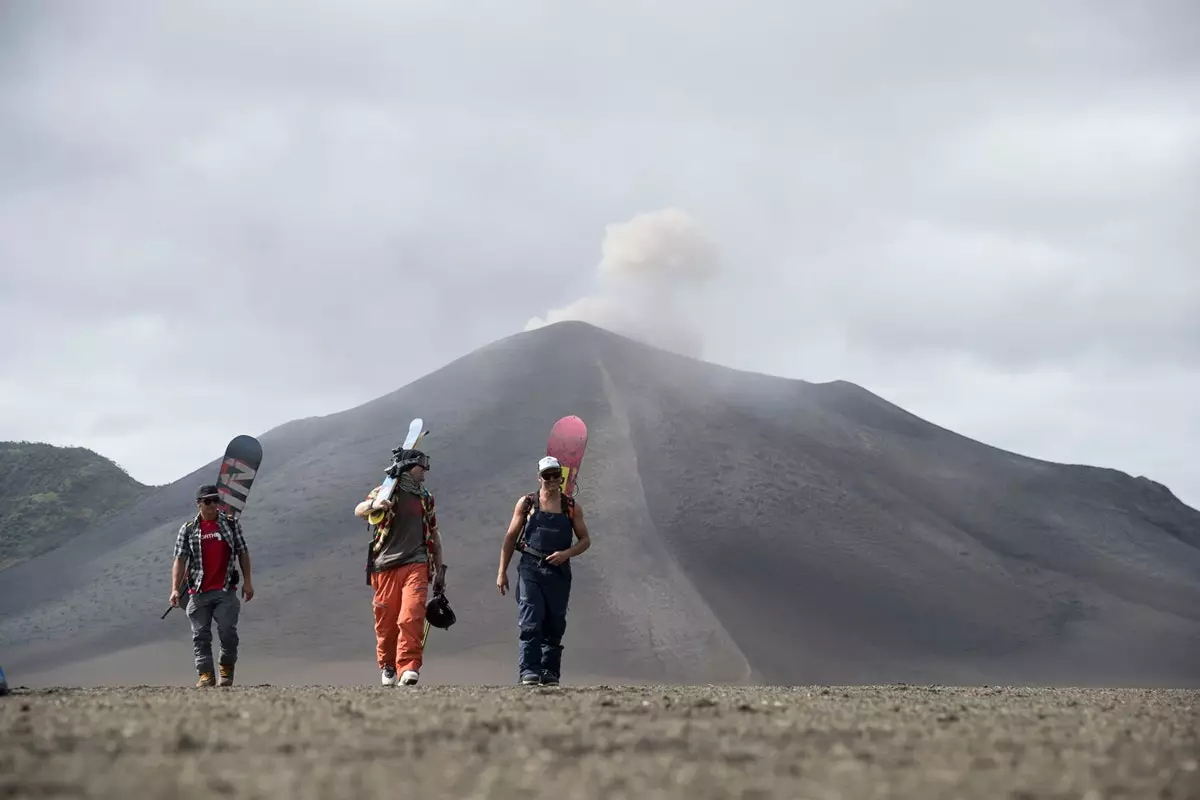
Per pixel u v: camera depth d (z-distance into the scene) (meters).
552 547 12.65
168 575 87.00
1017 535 104.50
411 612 12.95
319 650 70.00
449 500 89.88
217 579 15.09
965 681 74.06
